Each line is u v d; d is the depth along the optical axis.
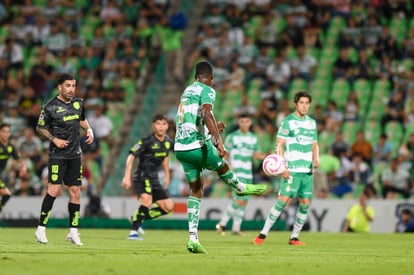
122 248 33.00
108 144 73.62
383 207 60.28
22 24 86.88
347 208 60.38
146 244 37.56
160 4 87.00
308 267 24.45
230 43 82.88
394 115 73.44
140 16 85.00
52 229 57.50
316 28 83.00
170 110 78.06
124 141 76.12
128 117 78.62
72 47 84.38
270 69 79.31
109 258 26.05
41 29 86.69
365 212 58.88
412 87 76.19
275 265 24.70
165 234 52.09
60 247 32.75
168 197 44.78
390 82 77.25
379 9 83.06
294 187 39.66
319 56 81.94
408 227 59.56
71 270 21.92
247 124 51.62
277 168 35.38
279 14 85.94
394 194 64.44
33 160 69.06
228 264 24.50
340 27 84.31
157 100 79.19
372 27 80.38
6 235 45.75
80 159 35.03
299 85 78.75
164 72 81.50
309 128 39.94
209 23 85.94
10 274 20.73
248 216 61.50
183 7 89.38
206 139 29.03
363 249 36.19
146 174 44.25
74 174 34.94
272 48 82.44
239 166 51.53
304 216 40.06
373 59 79.56
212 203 61.56
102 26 86.25
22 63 83.25
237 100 78.94
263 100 74.50
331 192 65.69
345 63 78.75
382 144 69.50
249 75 79.94
